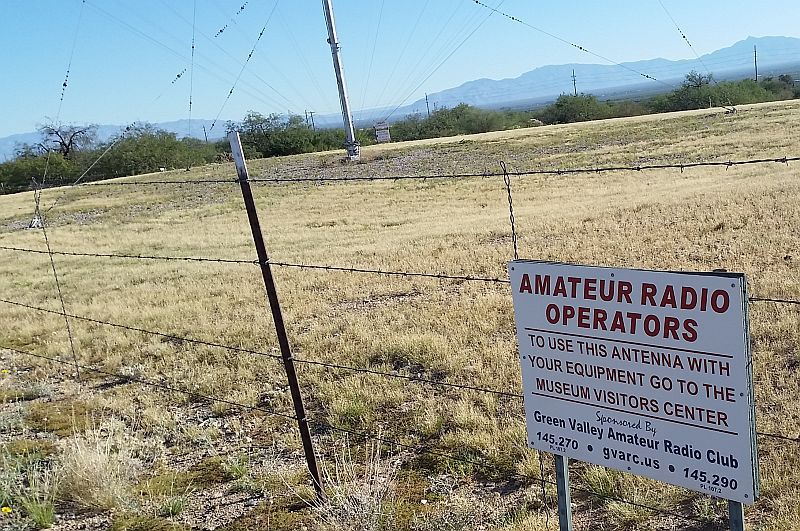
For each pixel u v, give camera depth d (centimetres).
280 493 610
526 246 1630
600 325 360
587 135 5247
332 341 1043
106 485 620
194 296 1542
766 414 634
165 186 5156
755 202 1727
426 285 1346
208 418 818
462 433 664
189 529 569
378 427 715
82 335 1258
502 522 518
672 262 1268
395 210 3170
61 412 885
